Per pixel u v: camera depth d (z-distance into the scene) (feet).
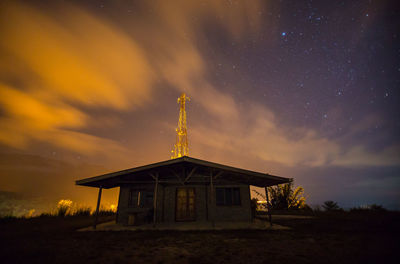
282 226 28.78
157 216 35.55
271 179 30.94
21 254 15.30
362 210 49.16
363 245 17.44
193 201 36.76
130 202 36.86
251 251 16.01
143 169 29.99
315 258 14.11
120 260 14.05
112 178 31.58
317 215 44.24
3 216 37.73
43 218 42.01
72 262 13.62
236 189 37.19
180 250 16.44
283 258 14.17
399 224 28.63
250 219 35.17
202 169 36.14
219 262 13.55
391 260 13.47
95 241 19.74
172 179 37.81
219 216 35.60
